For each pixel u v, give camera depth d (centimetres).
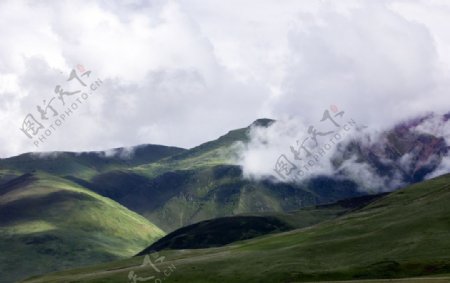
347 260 13975
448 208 16300
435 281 10275
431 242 13888
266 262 14788
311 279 13012
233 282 13738
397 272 12488
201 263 15688
